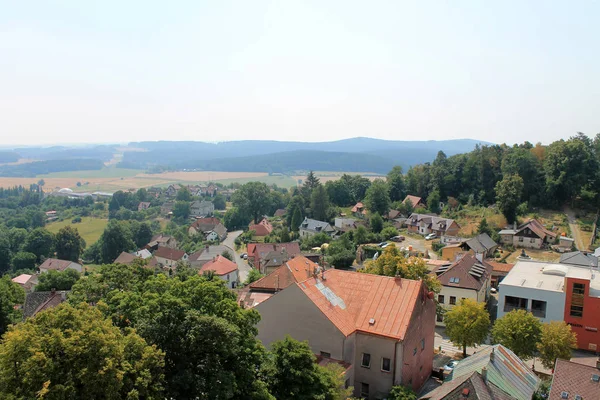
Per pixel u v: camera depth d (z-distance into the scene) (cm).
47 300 7875
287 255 12081
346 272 5016
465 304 5659
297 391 3341
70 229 16088
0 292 6606
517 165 14225
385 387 4247
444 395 3588
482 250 10450
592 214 13262
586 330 5944
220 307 3434
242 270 12975
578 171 13662
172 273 9825
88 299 4241
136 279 4550
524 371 4312
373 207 16400
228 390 2962
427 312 4894
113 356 2620
